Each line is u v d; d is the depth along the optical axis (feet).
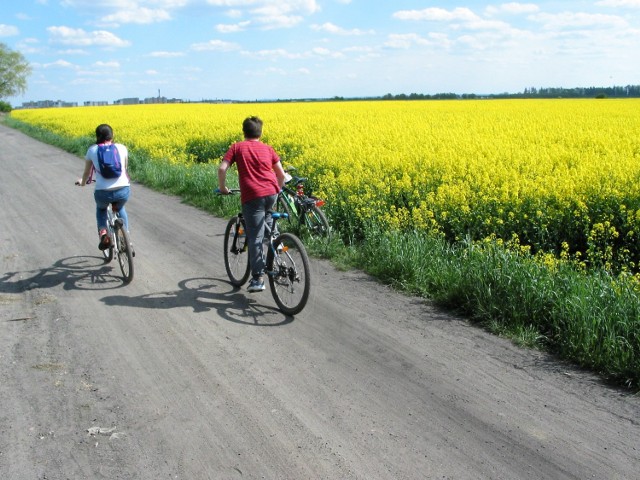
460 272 19.76
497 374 14.33
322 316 18.21
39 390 13.24
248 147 18.51
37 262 24.17
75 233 29.40
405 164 38.11
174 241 28.04
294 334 16.72
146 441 11.27
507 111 107.24
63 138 92.48
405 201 31.96
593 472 10.43
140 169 53.11
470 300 18.53
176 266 23.75
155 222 32.58
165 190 43.96
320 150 47.03
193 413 12.33
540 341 16.25
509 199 27.22
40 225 31.35
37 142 98.07
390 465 10.58
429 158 39.83
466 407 12.68
